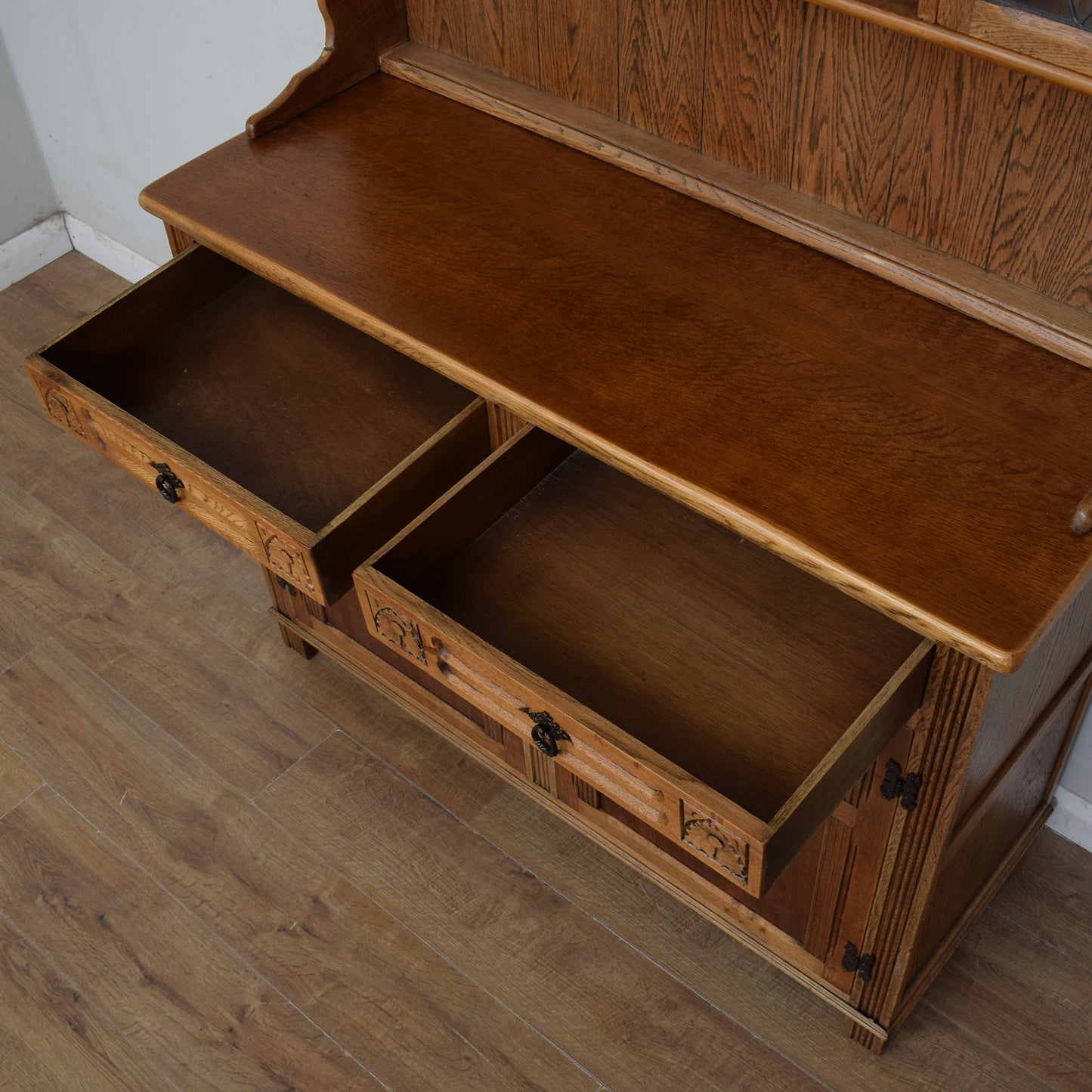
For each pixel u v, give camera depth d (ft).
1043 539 4.26
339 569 5.44
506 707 4.96
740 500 4.44
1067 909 6.81
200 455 5.92
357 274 5.38
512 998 6.60
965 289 4.99
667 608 5.24
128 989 6.68
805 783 4.26
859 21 4.77
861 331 5.01
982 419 4.65
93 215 10.60
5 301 10.61
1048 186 4.64
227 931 6.89
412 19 6.38
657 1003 6.56
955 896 6.16
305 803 7.40
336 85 6.29
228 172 5.93
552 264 5.38
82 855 7.21
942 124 4.79
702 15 5.22
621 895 6.96
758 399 4.78
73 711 7.86
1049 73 3.95
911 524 4.33
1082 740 6.67
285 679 8.00
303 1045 6.47
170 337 6.44
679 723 4.88
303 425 6.04
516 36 5.95
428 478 5.58
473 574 5.42
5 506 8.99
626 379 4.88
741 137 5.46
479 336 5.08
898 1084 6.24
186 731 7.75
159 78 8.73
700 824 4.43
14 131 10.21
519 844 7.18
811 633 5.12
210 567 8.59
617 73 5.70
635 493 5.66
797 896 5.91
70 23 8.95
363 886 7.05
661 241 5.46
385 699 7.86
